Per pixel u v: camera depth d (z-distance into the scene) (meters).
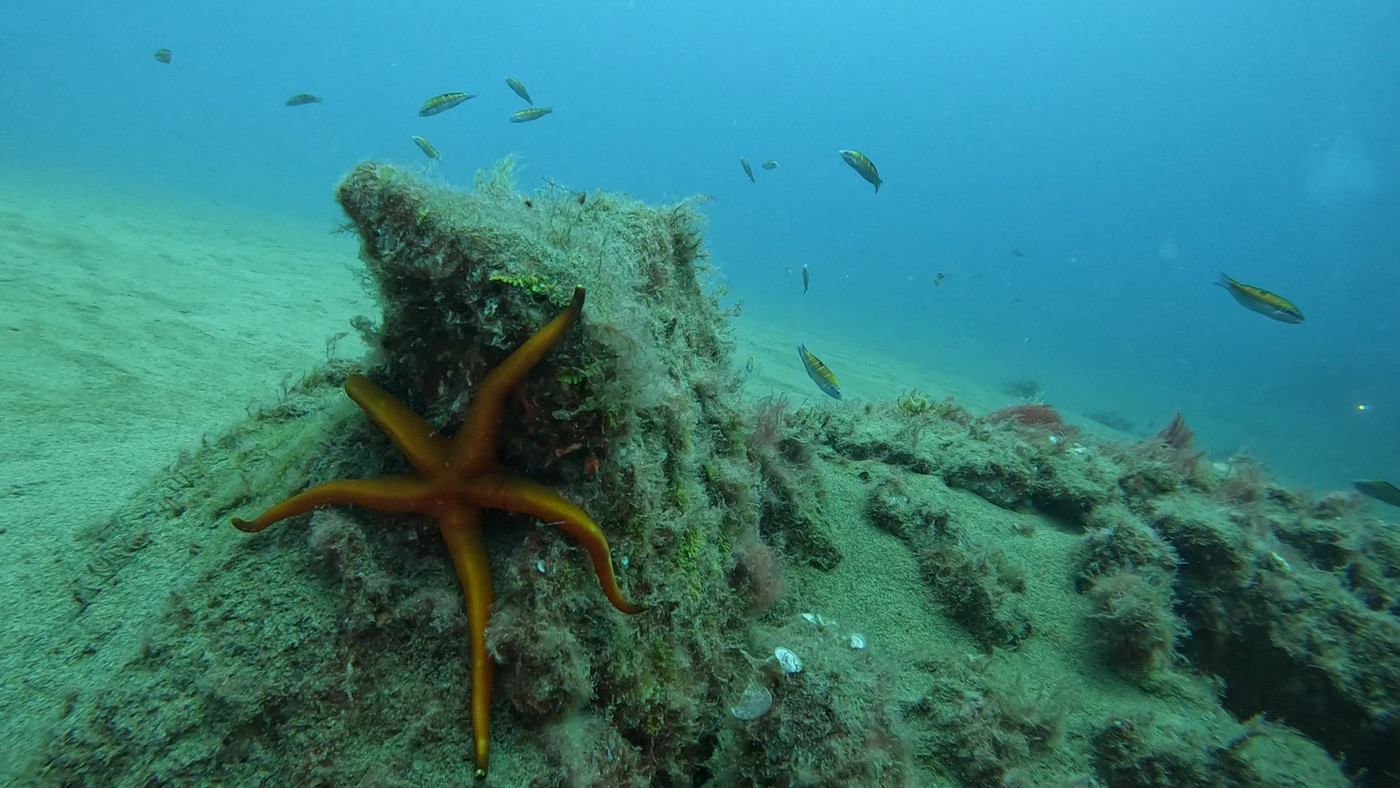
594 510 0.46
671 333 0.64
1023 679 0.75
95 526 0.56
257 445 0.58
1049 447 1.09
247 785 0.37
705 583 0.55
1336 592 0.84
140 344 1.21
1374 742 0.77
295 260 2.86
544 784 0.39
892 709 0.56
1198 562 0.87
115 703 0.38
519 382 0.42
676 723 0.49
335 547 0.42
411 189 0.43
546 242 0.45
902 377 3.46
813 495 0.91
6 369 0.97
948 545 0.88
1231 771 0.65
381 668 0.41
